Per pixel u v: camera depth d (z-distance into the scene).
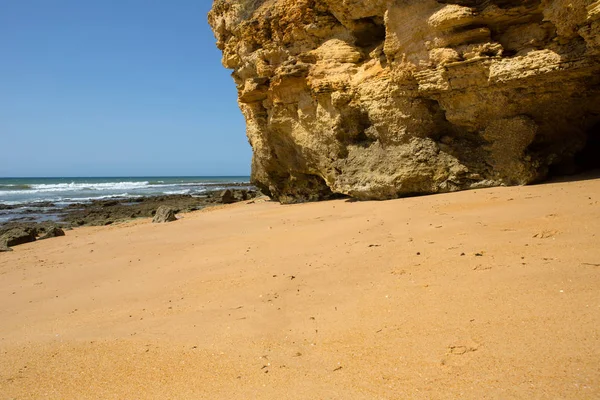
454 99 11.46
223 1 21.42
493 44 10.32
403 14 11.83
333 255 7.55
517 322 3.72
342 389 3.25
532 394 2.72
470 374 3.11
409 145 12.85
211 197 38.44
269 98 18.52
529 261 5.16
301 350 4.09
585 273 4.43
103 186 79.62
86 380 4.01
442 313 4.26
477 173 11.71
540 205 8.27
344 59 15.21
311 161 17.44
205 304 6.02
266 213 16.22
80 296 7.53
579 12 8.49
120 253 11.39
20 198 47.72
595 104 10.38
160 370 4.05
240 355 4.16
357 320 4.57
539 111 10.64
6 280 9.60
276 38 17.50
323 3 15.38
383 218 10.14
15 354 4.93
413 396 2.98
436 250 6.50
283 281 6.51
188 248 10.82
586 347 3.10
